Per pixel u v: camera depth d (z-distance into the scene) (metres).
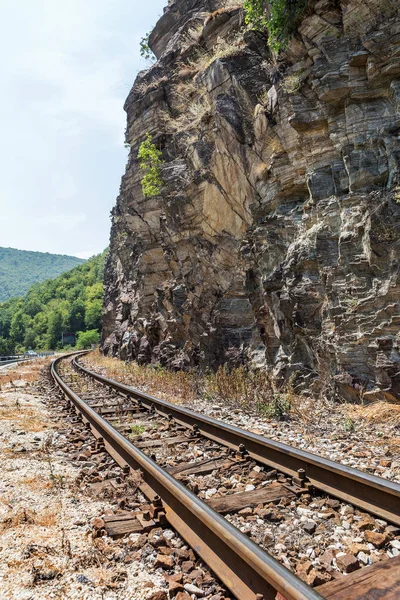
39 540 3.50
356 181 8.30
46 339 104.62
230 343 12.11
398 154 7.57
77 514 4.00
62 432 7.23
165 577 2.99
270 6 9.62
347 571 2.99
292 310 9.30
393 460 5.24
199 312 13.82
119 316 26.16
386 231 7.50
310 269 9.19
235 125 10.99
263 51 11.21
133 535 3.56
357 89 8.16
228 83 11.46
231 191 11.86
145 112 17.41
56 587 2.88
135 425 7.56
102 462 5.59
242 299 12.21
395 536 3.46
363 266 7.95
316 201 9.12
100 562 3.18
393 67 7.66
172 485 3.88
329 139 8.97
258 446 5.52
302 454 4.74
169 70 16.92
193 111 13.73
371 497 3.94
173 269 16.62
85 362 27.45
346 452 5.66
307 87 9.03
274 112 9.78
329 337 8.47
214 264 13.00
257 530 3.66
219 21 13.64
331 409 7.84
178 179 14.34
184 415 7.62
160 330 17.62
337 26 8.39
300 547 3.36
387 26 7.66
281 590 2.38
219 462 5.40
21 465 5.39
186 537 3.39
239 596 2.67
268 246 10.35
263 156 10.55
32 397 11.62
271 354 10.55
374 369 7.50
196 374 12.80
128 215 18.61
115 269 30.25
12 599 2.75
